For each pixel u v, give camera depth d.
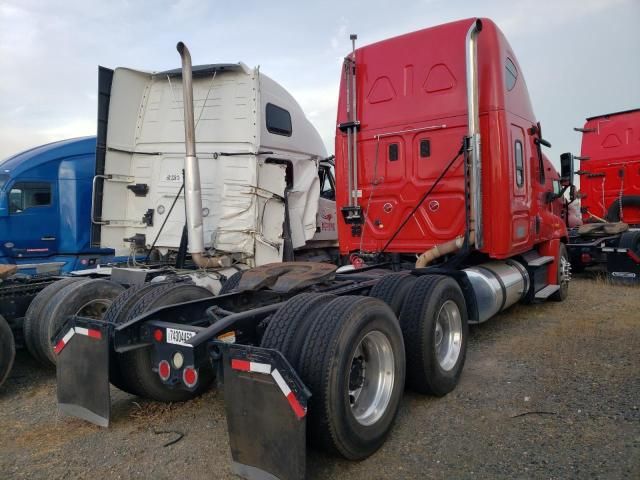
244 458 2.94
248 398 2.91
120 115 7.46
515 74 6.43
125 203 7.64
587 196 12.52
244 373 2.93
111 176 7.41
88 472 3.32
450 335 4.66
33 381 5.32
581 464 3.22
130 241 7.52
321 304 3.45
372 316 3.41
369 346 3.56
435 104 6.01
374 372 3.58
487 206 5.79
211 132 7.38
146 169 7.59
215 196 7.29
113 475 3.28
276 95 7.97
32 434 3.94
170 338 3.55
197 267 6.85
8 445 3.76
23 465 3.44
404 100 6.23
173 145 7.45
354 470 3.25
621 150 11.93
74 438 3.83
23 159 9.49
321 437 3.06
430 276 4.59
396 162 6.30
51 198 9.61
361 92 6.59
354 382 3.42
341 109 6.72
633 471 3.12
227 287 5.09
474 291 5.48
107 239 7.42
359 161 6.62
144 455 3.54
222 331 3.37
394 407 3.60
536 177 7.01
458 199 5.86
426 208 6.10
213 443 3.69
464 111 5.82
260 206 7.28
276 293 4.44
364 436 3.26
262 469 2.87
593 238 11.17
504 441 3.58
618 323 6.77
